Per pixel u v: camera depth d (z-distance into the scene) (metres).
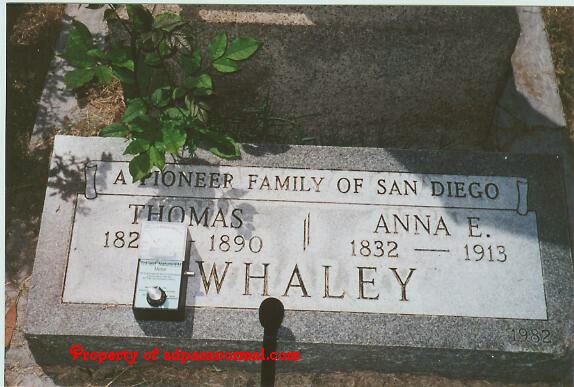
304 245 1.12
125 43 1.20
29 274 1.22
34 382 1.12
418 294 1.10
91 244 1.12
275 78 1.23
